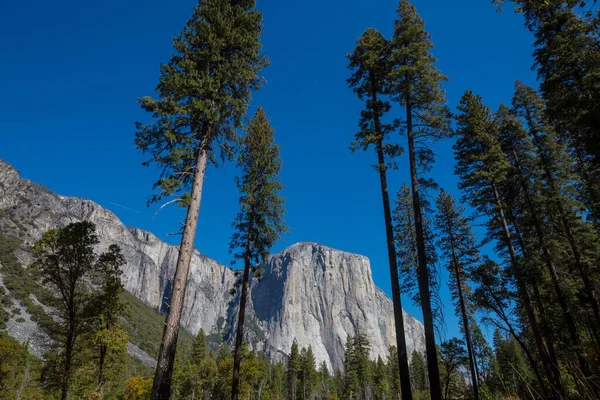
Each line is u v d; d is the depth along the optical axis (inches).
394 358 2785.4
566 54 520.7
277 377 3184.1
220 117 499.2
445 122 525.3
